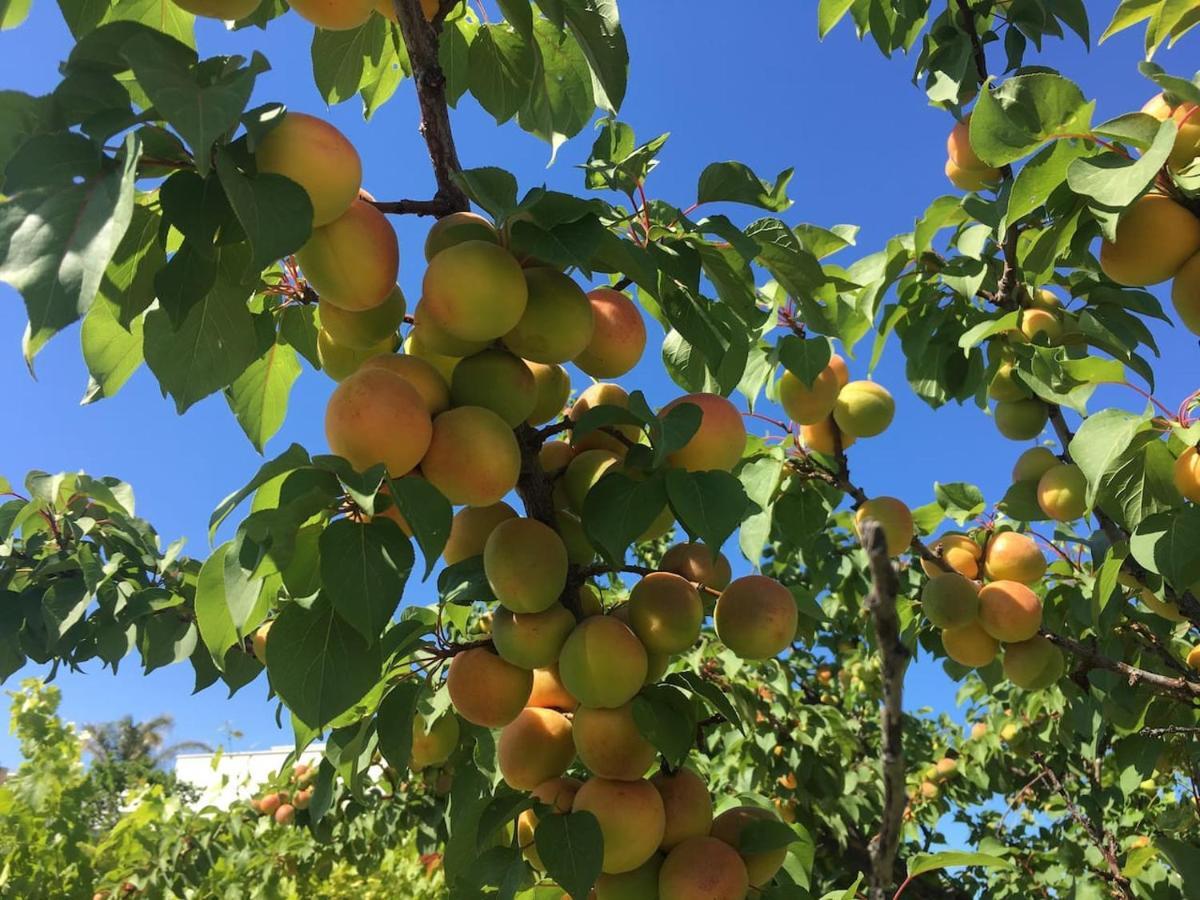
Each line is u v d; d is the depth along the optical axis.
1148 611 3.14
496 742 2.13
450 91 2.48
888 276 2.94
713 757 5.87
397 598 1.36
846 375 3.08
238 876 5.28
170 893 4.83
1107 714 2.96
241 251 1.59
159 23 1.88
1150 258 2.05
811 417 2.87
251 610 1.42
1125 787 3.05
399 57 2.52
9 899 3.91
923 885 6.12
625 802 1.62
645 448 1.69
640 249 1.70
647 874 1.69
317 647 1.46
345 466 1.33
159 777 10.02
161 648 3.03
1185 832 4.00
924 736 7.23
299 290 1.99
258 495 1.45
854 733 6.59
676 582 1.75
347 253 1.53
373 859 6.31
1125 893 4.11
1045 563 3.00
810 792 5.57
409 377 1.60
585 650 1.59
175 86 1.17
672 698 1.72
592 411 1.63
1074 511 2.86
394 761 1.77
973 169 2.96
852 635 7.26
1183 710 3.14
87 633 3.57
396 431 1.44
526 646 1.66
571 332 1.65
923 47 3.22
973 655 3.02
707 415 1.73
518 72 2.44
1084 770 5.21
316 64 2.41
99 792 5.72
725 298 2.02
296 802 5.91
